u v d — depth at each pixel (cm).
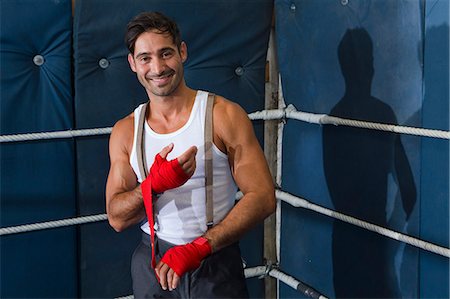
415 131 213
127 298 270
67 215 257
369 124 231
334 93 249
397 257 231
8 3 235
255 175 189
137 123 195
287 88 272
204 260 190
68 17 246
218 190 192
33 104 245
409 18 215
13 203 246
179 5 257
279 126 284
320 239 266
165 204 192
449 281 211
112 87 254
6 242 248
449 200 208
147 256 200
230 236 182
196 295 190
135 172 197
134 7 251
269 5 270
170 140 189
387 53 225
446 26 203
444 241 211
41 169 250
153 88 184
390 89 225
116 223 195
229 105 192
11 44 238
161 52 181
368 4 231
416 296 226
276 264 295
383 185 233
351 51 239
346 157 248
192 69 264
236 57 269
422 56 213
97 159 259
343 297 256
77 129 252
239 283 194
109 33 250
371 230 237
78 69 248
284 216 288
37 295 256
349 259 252
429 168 215
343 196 251
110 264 268
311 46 257
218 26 263
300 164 273
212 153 188
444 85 205
